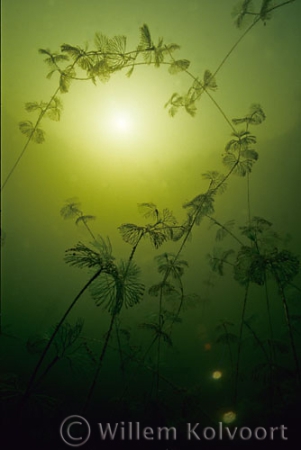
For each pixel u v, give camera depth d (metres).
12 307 1.87
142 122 1.87
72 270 1.93
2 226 1.87
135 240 1.34
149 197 1.93
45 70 1.74
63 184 1.93
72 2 1.73
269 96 1.83
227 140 1.85
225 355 1.82
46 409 1.36
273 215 1.92
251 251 1.35
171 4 1.74
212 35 1.77
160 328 1.49
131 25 1.75
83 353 1.39
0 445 1.28
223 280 1.92
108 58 1.32
